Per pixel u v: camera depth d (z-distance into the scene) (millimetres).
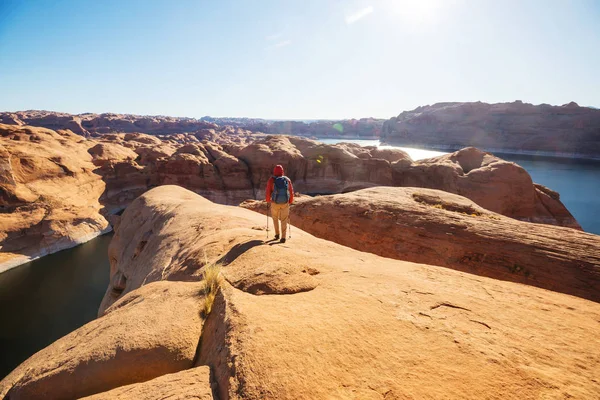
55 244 30984
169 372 3246
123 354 3314
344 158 57344
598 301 8406
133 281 10570
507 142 142125
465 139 154250
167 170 47844
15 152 32312
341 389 2475
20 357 16719
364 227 15320
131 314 4184
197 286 4848
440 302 4191
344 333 3246
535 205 38094
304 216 18406
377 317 3621
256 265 5367
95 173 43688
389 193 18609
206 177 48594
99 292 23719
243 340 3080
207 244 7461
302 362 2773
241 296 4164
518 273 10117
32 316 20531
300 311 3734
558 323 3859
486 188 38281
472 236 12188
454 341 3186
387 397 2391
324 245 7445
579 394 2488
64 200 34219
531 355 3051
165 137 112375
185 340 3539
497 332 3479
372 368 2723
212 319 3875
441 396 2404
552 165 99688
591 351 3229
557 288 9172
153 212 15320
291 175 55438
